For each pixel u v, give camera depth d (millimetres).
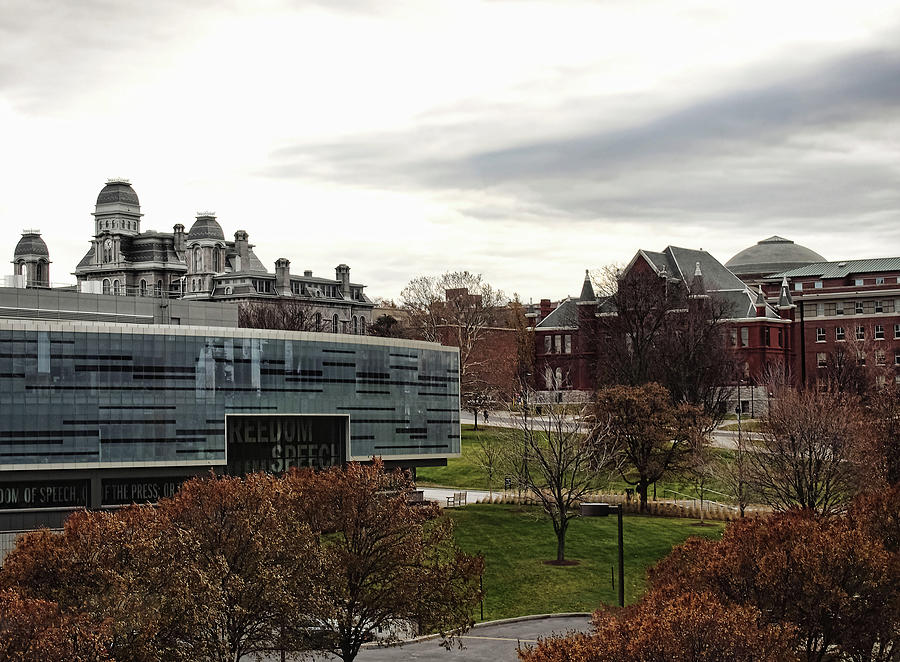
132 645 51844
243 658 72188
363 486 68875
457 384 134375
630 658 41906
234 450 117688
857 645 53531
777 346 190625
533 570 95500
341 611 62688
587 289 185750
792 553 53375
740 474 105938
